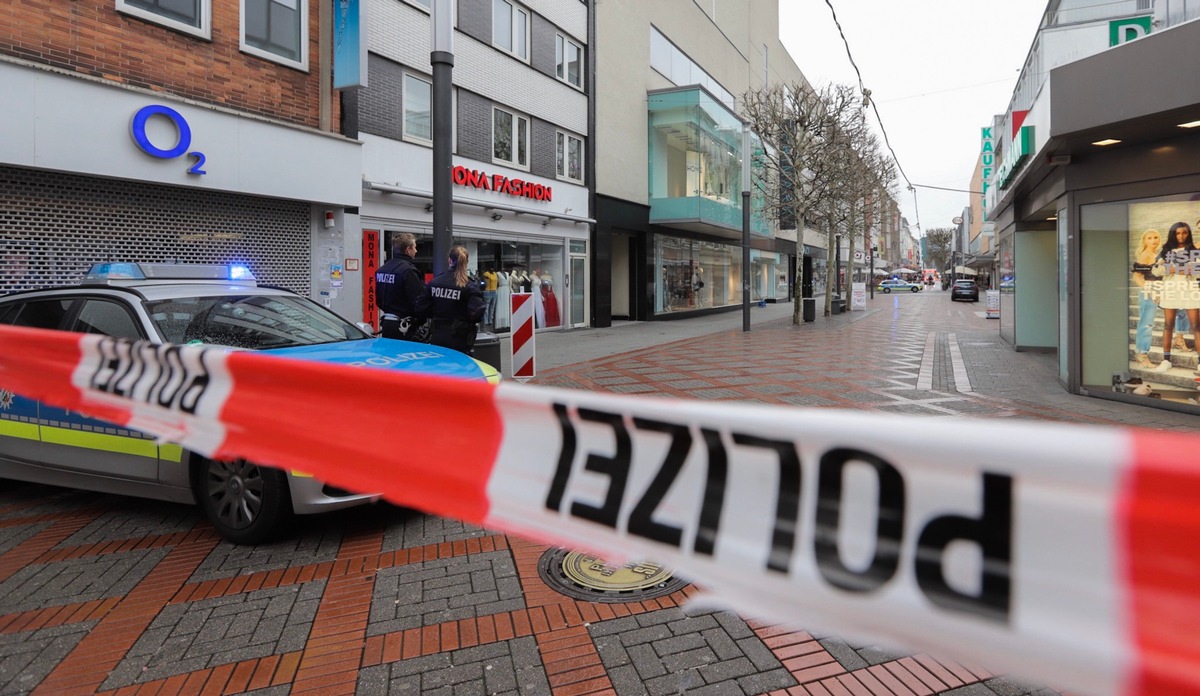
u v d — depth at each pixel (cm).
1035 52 1089
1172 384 740
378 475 221
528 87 1658
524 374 769
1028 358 1200
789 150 2261
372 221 1248
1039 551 119
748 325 1834
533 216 1681
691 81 2600
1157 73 612
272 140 955
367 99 1234
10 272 736
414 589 335
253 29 951
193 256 901
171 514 443
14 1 711
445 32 734
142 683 257
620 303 2320
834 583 141
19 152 709
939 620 128
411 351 451
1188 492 106
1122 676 110
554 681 257
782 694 247
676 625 297
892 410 749
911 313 2831
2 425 449
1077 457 115
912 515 132
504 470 196
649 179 2252
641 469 172
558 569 357
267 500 368
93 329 436
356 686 255
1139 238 769
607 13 1983
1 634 292
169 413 282
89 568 359
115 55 795
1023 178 993
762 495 152
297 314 502
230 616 308
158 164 828
